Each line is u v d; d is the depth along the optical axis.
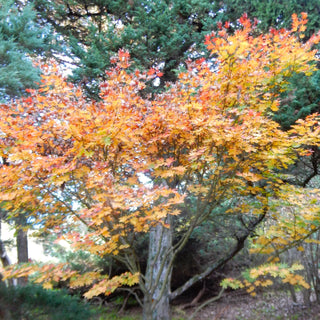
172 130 3.16
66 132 2.94
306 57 3.34
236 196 4.30
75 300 2.91
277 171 5.88
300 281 3.34
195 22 8.09
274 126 3.41
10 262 4.97
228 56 3.16
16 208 3.58
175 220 6.32
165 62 7.28
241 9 6.94
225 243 7.13
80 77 6.41
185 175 3.89
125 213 3.25
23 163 3.15
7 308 2.40
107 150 3.26
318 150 5.37
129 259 3.58
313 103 5.30
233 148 3.21
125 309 7.11
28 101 3.33
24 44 6.86
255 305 6.56
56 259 8.46
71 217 3.69
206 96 3.22
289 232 3.86
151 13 7.36
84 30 8.59
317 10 6.21
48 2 7.87
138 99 3.55
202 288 7.71
